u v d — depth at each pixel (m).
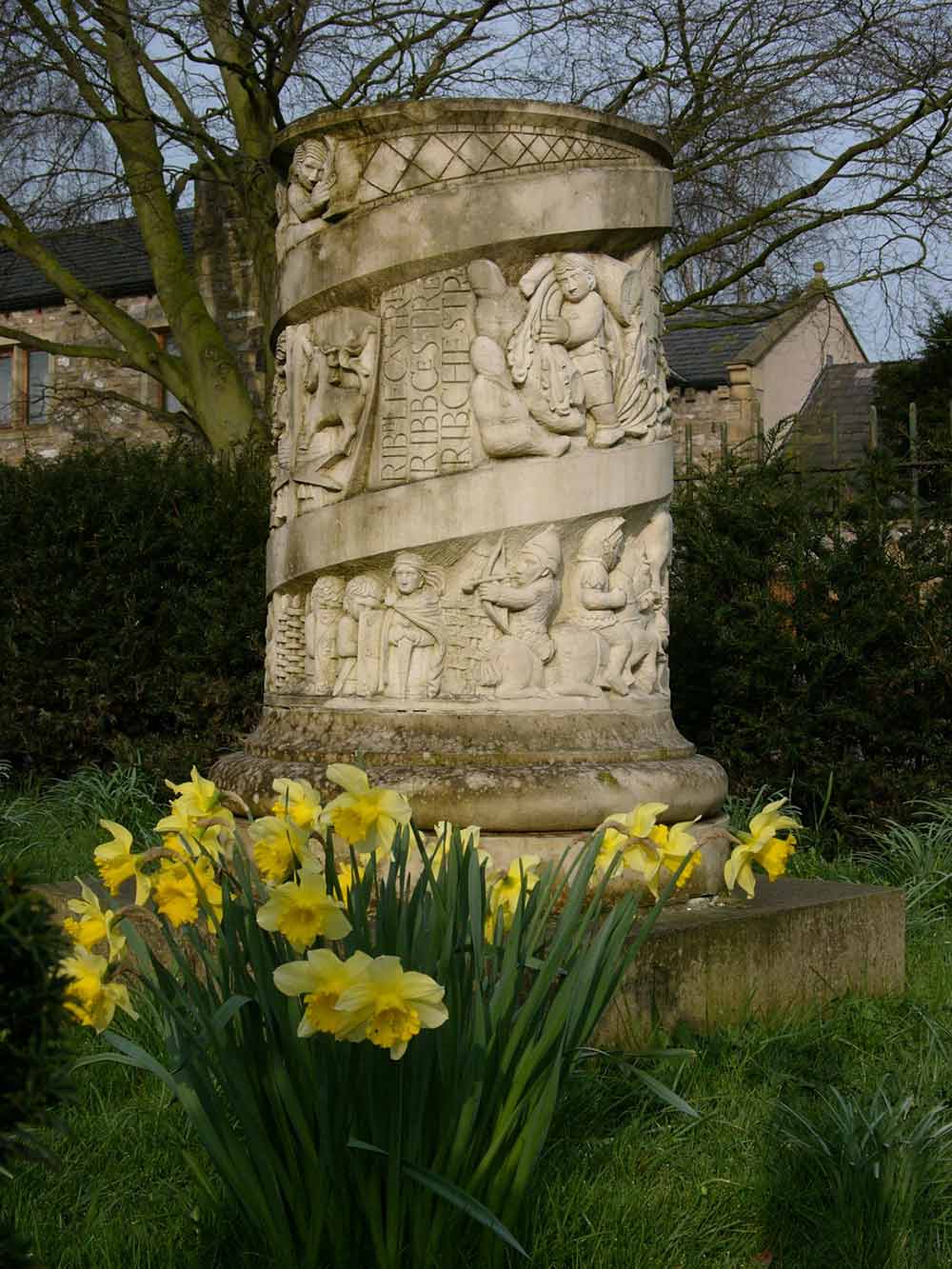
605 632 5.25
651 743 5.25
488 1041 2.95
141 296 21.50
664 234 5.49
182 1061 2.88
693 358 22.52
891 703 7.63
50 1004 1.95
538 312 5.11
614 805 4.93
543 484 5.09
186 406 15.41
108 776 8.80
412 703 5.13
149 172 13.58
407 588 5.13
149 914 3.20
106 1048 4.18
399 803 3.08
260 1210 2.91
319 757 5.12
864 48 12.52
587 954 3.19
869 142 12.98
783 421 8.88
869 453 8.13
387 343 5.18
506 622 5.11
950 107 12.53
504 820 4.84
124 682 9.22
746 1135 3.77
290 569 5.48
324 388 5.33
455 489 5.08
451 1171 2.87
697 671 8.11
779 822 3.64
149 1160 3.55
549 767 4.96
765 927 4.82
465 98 5.06
